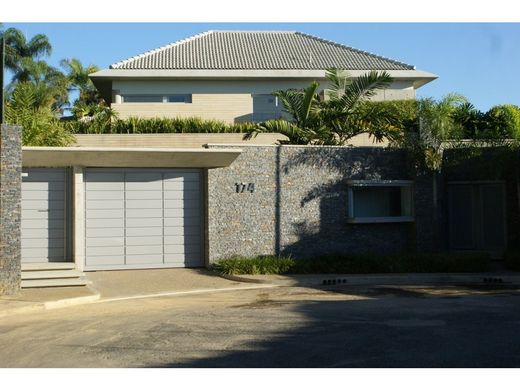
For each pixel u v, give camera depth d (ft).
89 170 56.49
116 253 57.00
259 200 59.06
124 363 25.67
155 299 43.96
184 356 26.53
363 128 67.10
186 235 58.80
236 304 40.75
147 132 88.48
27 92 67.77
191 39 117.50
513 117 80.07
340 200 61.57
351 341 28.55
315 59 111.24
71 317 36.68
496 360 24.88
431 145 61.72
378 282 52.75
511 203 63.46
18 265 43.70
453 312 36.01
